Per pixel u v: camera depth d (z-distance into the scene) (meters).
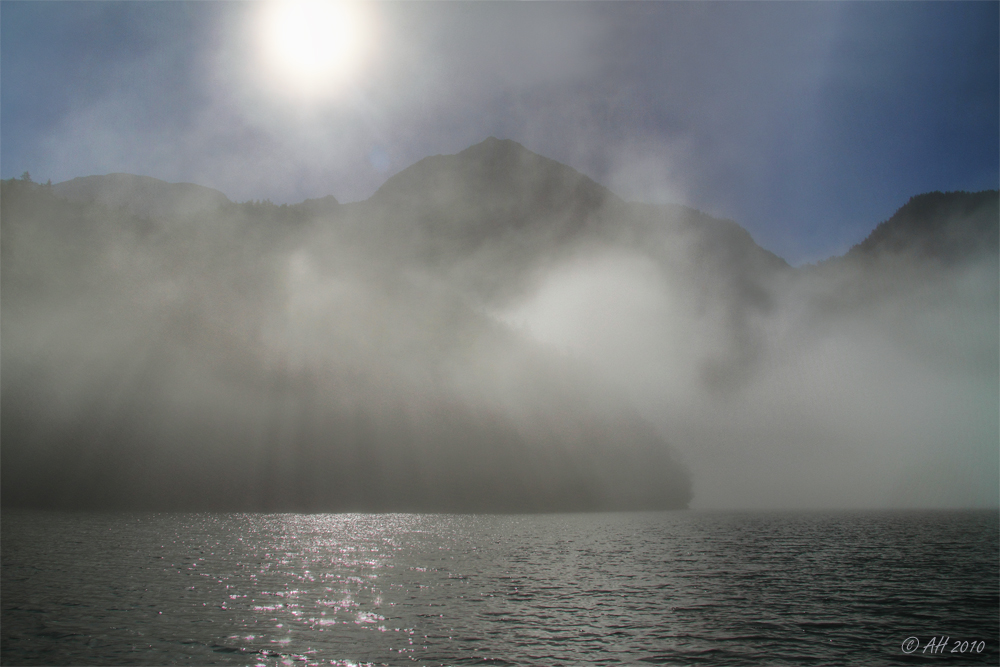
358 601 28.25
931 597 32.38
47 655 20.06
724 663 21.08
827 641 24.00
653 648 22.36
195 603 26.92
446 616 25.98
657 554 47.69
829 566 42.38
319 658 20.34
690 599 30.59
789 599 31.16
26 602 26.30
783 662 21.44
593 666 20.28
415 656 20.75
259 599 28.02
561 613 27.08
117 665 19.31
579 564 41.56
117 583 30.55
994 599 32.03
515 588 32.41
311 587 31.03
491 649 21.64
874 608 29.62
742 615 27.55
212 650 20.81
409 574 35.81
